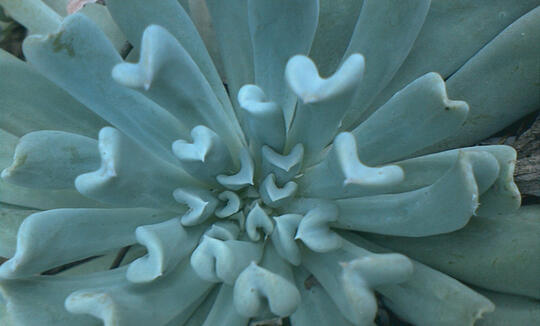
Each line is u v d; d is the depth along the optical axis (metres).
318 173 0.21
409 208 0.20
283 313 0.19
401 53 0.23
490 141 0.25
